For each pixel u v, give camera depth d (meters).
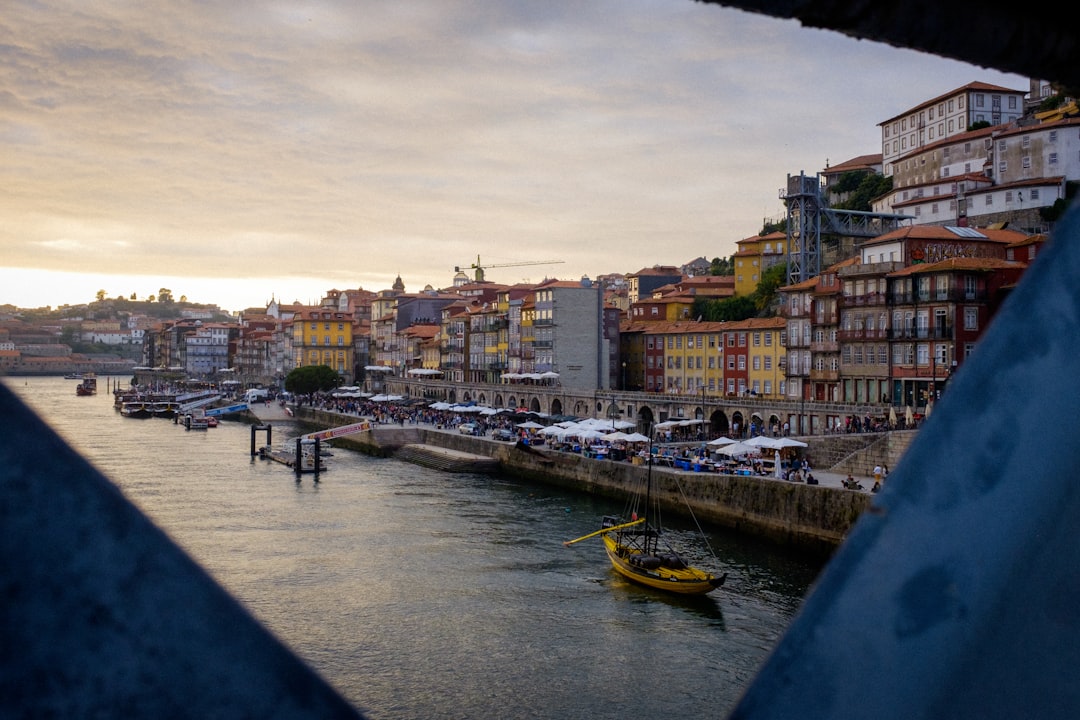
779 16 2.28
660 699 32.81
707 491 64.69
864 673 1.83
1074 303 2.06
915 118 143.75
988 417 1.99
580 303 133.75
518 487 84.44
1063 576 1.93
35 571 1.52
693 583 44.75
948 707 1.81
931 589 1.87
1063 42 2.52
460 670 35.47
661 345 125.38
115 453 112.75
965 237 87.81
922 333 82.56
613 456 80.69
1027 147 112.25
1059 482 1.97
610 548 51.28
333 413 149.88
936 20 2.34
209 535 59.56
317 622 41.25
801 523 56.12
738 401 89.75
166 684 1.58
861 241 125.19
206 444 126.81
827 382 94.12
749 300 131.00
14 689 1.49
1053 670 1.87
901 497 1.95
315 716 1.68
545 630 40.12
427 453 104.62
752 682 1.88
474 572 49.81
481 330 160.75
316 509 70.19
